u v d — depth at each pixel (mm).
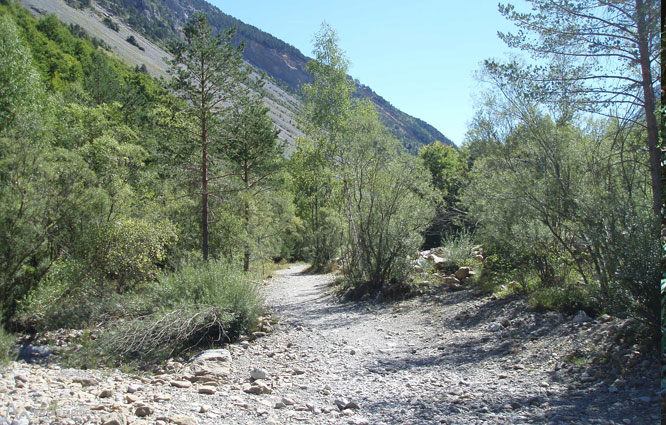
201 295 11430
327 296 18719
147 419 4773
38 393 5605
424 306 13781
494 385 6188
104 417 4621
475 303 12258
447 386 6375
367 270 18281
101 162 18938
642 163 7418
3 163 12859
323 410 5500
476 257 18141
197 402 5766
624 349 6258
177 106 20625
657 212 6477
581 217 7961
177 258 19016
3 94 20281
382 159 18297
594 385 5598
